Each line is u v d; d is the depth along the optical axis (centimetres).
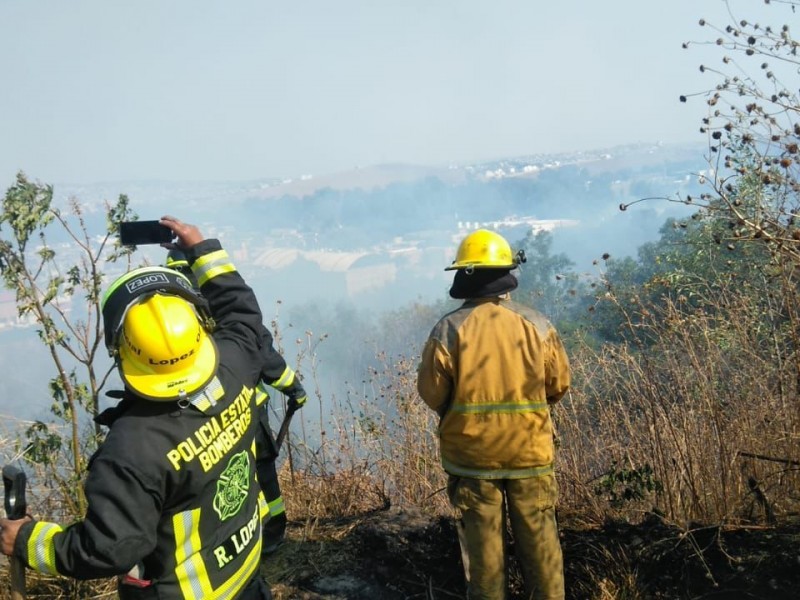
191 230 244
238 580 201
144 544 172
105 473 172
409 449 422
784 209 293
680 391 353
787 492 334
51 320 348
